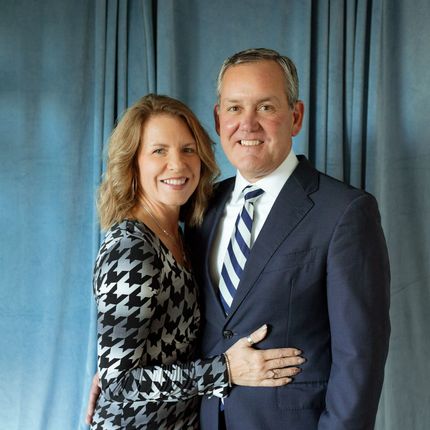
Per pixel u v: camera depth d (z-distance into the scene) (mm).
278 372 1314
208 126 2115
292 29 2025
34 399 2283
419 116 1900
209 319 1435
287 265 1334
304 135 1978
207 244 1515
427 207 1908
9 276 2279
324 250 1315
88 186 2217
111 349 1288
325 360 1356
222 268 1437
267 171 1445
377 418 1967
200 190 1567
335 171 1969
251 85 1389
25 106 2244
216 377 1327
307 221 1345
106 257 1319
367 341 1265
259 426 1330
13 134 2258
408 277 1934
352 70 1973
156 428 1389
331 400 1286
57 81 2221
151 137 1449
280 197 1395
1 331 2291
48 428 2268
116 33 2127
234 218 1507
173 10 2066
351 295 1271
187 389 1324
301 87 1987
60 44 2213
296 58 2010
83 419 2146
